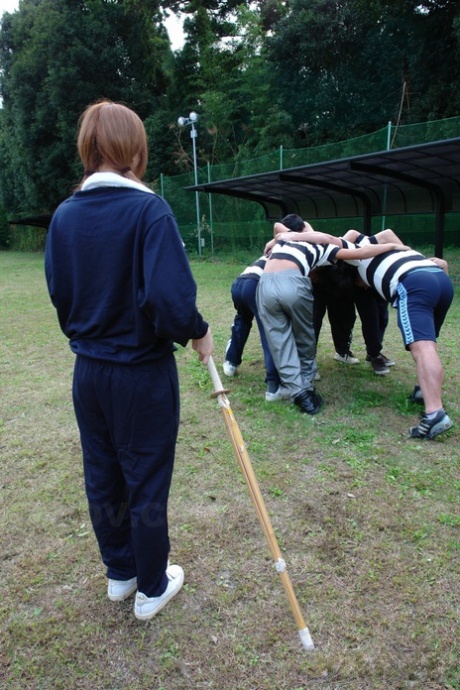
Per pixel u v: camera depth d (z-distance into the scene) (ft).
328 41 60.75
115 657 6.34
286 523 8.68
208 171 53.21
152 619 6.83
